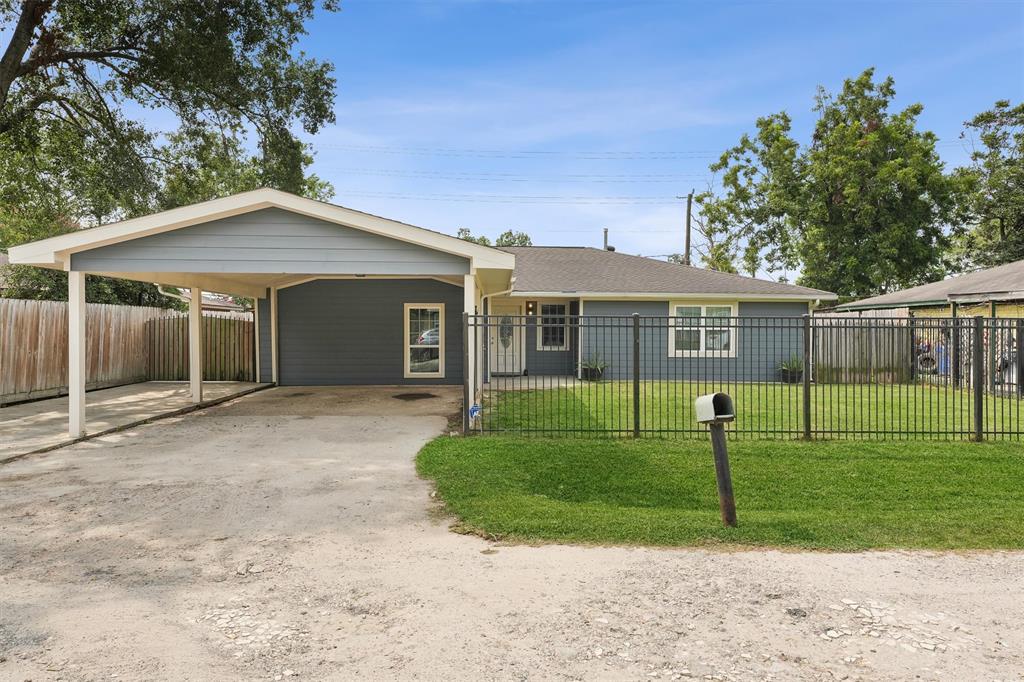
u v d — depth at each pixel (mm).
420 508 5488
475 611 3434
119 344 15883
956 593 3670
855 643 3062
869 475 6465
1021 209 30156
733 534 4664
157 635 3162
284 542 4609
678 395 13336
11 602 3570
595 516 5117
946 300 16281
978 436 8109
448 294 16375
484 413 10961
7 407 11875
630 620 3320
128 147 17203
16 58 13742
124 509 5469
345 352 16297
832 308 23359
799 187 29719
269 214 9180
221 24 14594
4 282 18000
